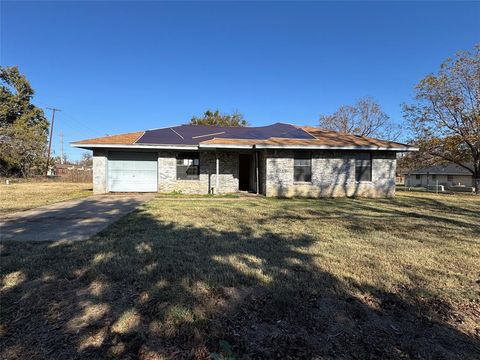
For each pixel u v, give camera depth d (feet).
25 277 12.02
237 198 44.75
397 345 8.25
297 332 8.72
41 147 104.42
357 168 50.72
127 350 7.73
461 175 136.98
